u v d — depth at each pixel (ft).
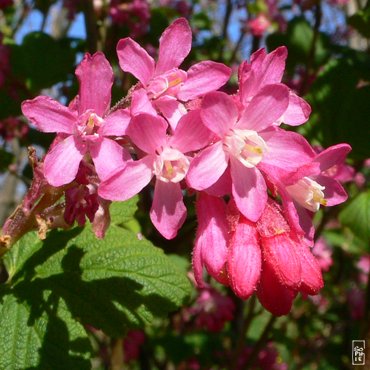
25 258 0.24
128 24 0.44
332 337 0.61
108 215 0.18
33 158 0.19
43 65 0.41
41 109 0.17
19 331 0.21
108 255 0.23
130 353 0.47
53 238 0.24
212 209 0.18
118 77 0.43
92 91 0.18
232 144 0.17
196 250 0.17
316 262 0.17
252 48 0.54
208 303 0.46
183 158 0.17
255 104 0.17
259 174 0.17
